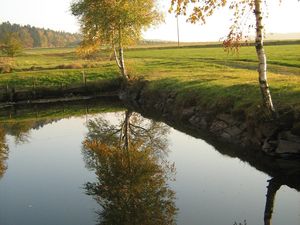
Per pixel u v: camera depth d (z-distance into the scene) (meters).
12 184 19.58
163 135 29.00
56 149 26.56
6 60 75.00
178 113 32.75
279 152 20.27
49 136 30.94
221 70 48.44
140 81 47.47
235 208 15.41
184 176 19.56
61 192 18.22
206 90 31.41
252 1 19.78
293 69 46.81
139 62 70.94
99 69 61.53
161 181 19.05
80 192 18.12
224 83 31.95
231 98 26.81
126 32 48.41
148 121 35.00
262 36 20.41
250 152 22.08
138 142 27.61
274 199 16.12
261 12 19.86
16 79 57.31
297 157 19.70
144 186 18.44
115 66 63.88
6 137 31.06
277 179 18.44
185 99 32.69
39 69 67.50
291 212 14.77
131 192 17.75
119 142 28.00
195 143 25.95
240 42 20.27
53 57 100.44
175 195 17.11
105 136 30.22
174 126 32.00
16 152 26.05
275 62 54.41
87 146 27.05
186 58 76.25
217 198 16.52
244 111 24.14
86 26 48.91
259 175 19.06
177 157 23.06
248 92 26.59
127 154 24.52
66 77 57.97
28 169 22.06
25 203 16.95
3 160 24.12
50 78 57.59
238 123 24.34
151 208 15.79
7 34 93.12
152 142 27.30
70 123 36.50
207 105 29.00
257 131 21.88
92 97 54.81
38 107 48.62
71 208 16.28
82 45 50.56
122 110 42.09
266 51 77.88
